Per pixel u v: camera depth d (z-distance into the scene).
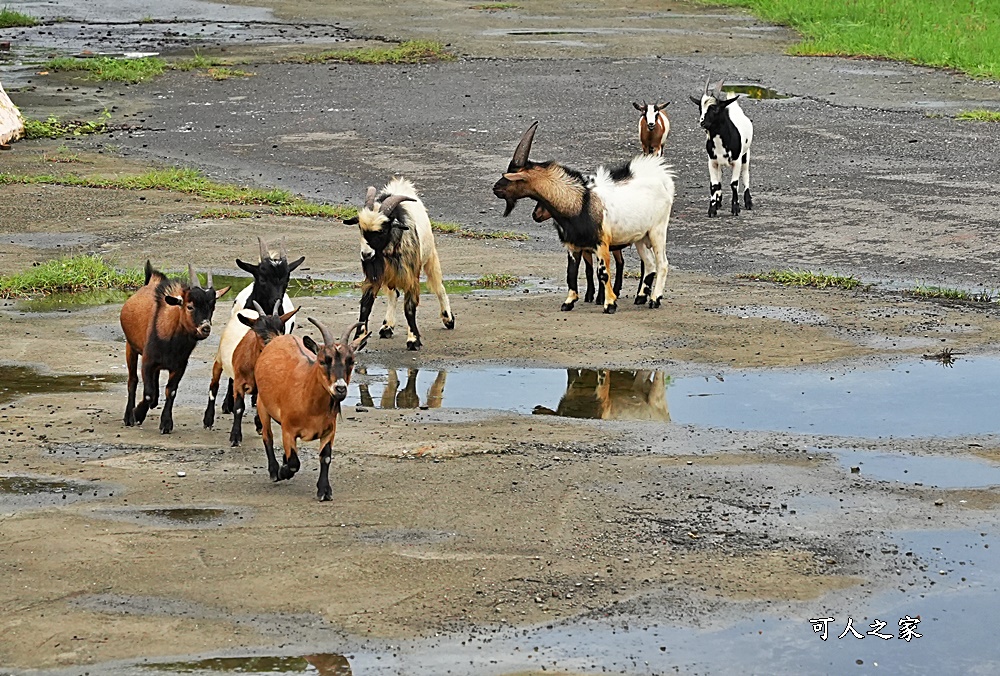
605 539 9.92
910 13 49.34
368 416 13.09
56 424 12.60
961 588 9.21
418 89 37.56
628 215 17.31
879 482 11.21
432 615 8.66
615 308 17.53
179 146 30.73
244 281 19.20
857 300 18.02
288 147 30.45
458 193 25.97
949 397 13.70
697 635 8.50
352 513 10.32
